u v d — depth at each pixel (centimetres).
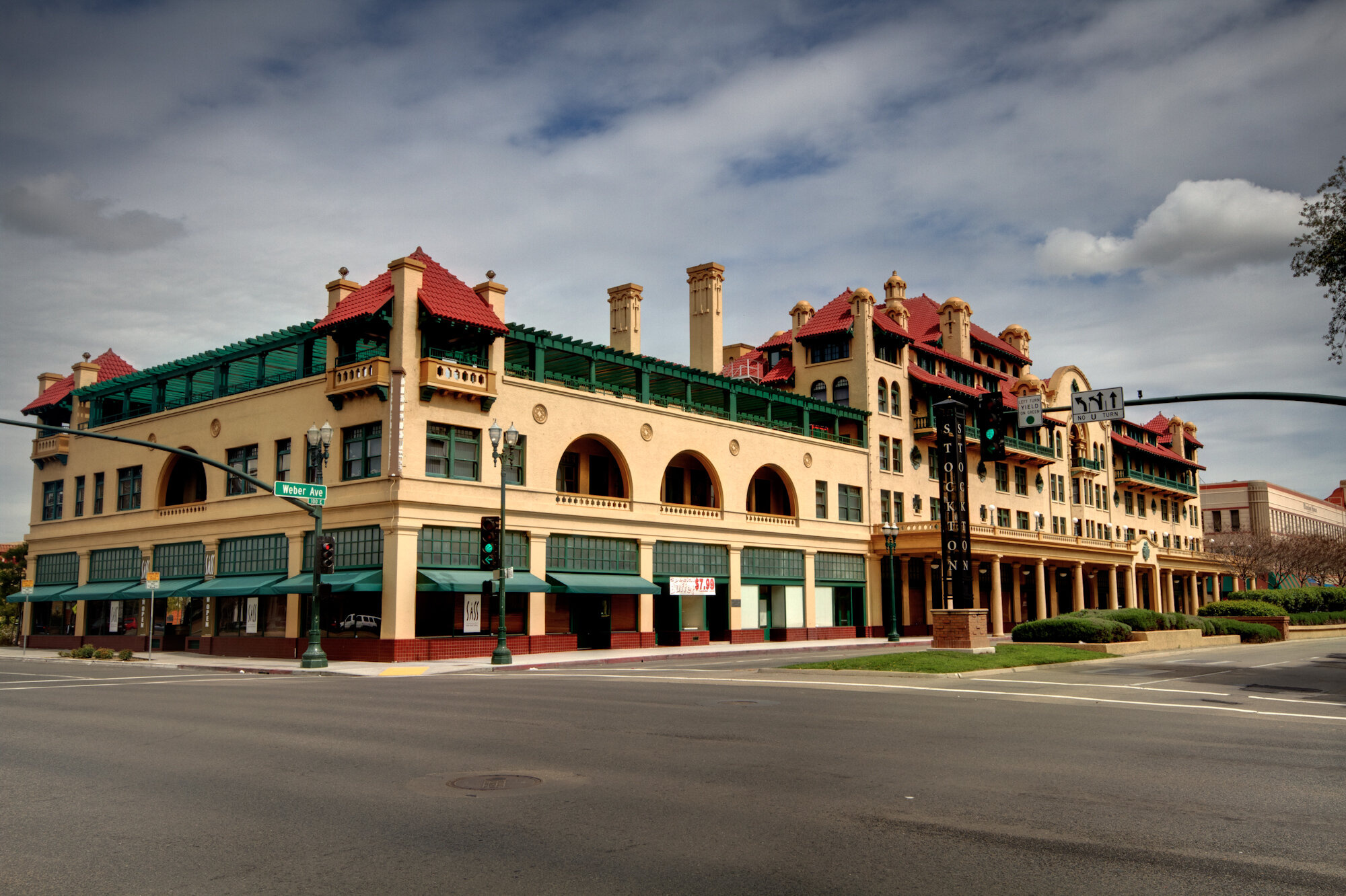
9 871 686
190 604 4275
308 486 3091
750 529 4928
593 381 4247
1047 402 7019
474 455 3722
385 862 701
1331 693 2062
